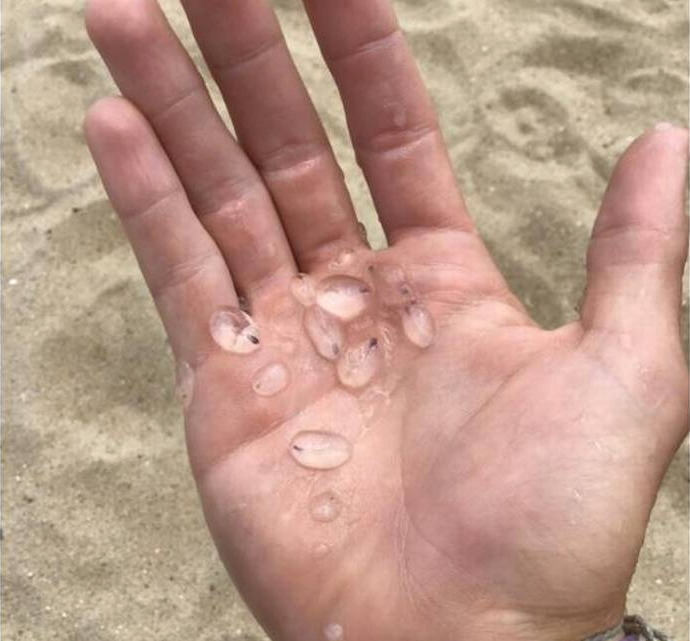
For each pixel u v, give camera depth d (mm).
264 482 202
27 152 400
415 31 426
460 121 402
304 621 193
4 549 321
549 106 403
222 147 224
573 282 359
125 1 212
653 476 188
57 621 311
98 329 356
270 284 227
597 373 188
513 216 375
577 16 426
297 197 233
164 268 216
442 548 186
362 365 209
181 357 217
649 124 396
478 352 202
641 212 193
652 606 301
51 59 423
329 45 226
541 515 181
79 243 376
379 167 229
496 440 188
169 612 311
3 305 363
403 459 197
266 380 210
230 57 225
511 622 182
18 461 334
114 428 339
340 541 193
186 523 323
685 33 418
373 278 224
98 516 325
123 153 210
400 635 185
